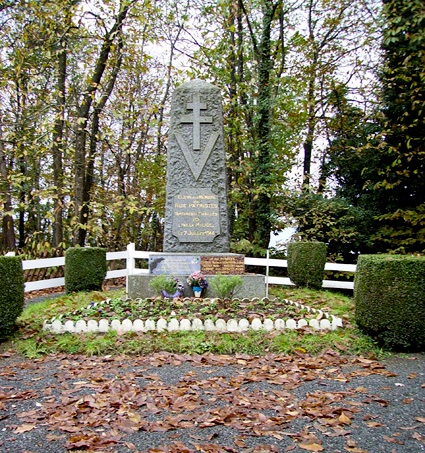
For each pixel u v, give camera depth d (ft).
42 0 40.63
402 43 42.73
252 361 17.88
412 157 41.60
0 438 11.35
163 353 18.60
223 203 31.01
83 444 10.79
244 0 50.60
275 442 11.00
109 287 43.29
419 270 20.15
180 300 25.00
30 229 70.13
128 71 58.03
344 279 48.37
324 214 47.26
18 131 43.93
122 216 59.00
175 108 31.68
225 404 13.34
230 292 25.36
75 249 34.88
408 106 43.42
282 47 54.95
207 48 50.03
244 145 48.98
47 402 13.65
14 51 44.57
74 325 21.50
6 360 18.69
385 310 20.20
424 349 20.36
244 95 50.93
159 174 57.16
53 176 52.54
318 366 17.25
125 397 13.80
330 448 10.73
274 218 50.06
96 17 44.50
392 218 43.21
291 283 38.81
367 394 14.39
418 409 13.17
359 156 47.52
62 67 47.42
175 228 30.48
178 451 10.50
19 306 21.84
